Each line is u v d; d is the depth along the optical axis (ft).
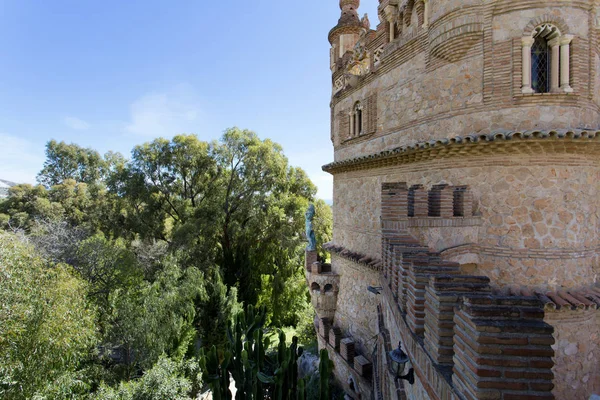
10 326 33.27
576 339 25.12
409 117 34.76
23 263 38.73
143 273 75.82
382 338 25.03
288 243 95.76
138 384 47.34
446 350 11.87
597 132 23.35
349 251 44.96
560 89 25.76
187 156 99.30
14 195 130.93
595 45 26.53
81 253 67.00
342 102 50.06
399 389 17.75
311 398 46.73
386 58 38.29
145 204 100.94
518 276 25.90
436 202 26.71
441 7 29.04
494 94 27.12
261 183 99.19
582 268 25.89
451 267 15.47
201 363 37.96
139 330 57.52
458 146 27.12
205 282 78.84
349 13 52.85
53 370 37.35
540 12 25.68
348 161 41.81
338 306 47.91
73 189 134.41
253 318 50.93
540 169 25.48
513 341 8.96
